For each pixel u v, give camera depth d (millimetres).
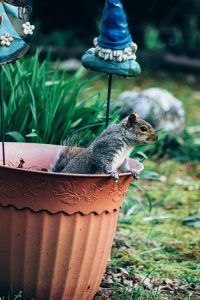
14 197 3412
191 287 4312
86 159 3609
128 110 7285
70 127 4684
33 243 3473
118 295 4062
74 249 3527
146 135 3594
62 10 13094
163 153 7398
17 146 3928
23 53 3516
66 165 3719
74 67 11672
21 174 3359
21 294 3580
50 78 6438
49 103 4719
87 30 13266
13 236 3475
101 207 3539
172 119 7398
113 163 3553
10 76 4848
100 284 4184
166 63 12906
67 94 4961
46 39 12695
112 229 3729
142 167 3705
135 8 13383
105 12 3822
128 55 3854
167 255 4816
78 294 3682
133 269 4469
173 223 5500
